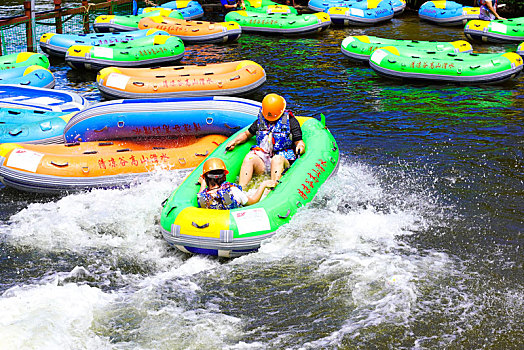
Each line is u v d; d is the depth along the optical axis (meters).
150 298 4.90
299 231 5.67
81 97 9.80
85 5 17.34
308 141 6.96
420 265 5.30
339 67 13.23
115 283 5.16
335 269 5.22
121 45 13.48
